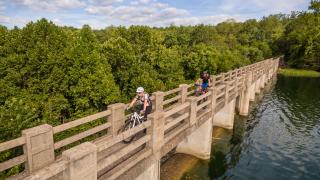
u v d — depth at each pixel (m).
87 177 6.09
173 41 45.72
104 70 19.11
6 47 15.95
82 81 17.25
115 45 24.73
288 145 18.75
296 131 21.81
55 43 17.11
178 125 12.50
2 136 9.69
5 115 10.09
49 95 16.34
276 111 28.02
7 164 6.52
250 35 90.94
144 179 9.18
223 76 21.98
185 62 38.22
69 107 17.12
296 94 38.09
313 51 67.25
